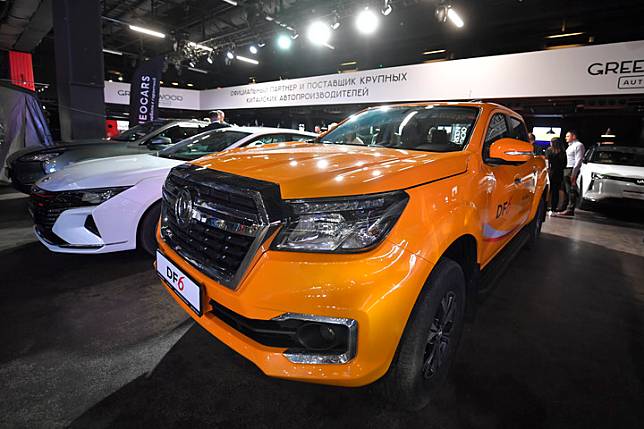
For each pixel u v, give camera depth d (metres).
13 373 1.78
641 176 5.86
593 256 3.96
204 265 1.49
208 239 1.51
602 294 2.93
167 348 2.03
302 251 1.28
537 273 3.37
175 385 1.74
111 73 19.70
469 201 1.76
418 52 14.64
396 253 1.30
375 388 1.52
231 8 11.78
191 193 1.59
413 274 1.32
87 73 7.40
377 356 1.27
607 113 9.87
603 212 6.84
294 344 1.35
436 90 8.87
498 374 1.88
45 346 2.01
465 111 2.37
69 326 2.22
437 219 1.49
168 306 2.50
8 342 2.04
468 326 2.36
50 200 2.83
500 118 2.58
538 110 10.53
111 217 2.87
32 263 3.20
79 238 2.83
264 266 1.28
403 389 1.47
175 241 1.74
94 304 2.50
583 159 6.45
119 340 2.09
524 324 2.41
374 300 1.23
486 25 11.86
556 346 2.16
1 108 7.25
